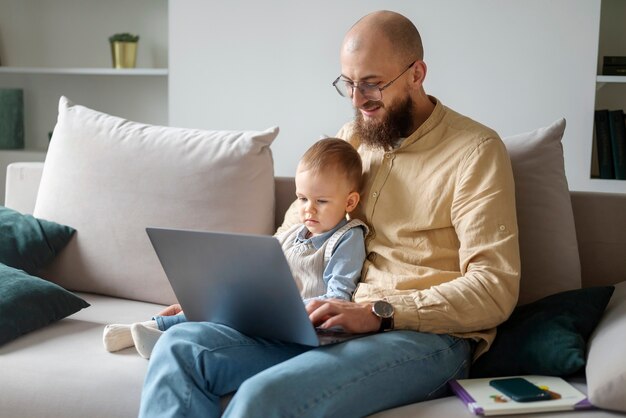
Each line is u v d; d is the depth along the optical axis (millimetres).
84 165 2135
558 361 1494
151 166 2068
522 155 1835
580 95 2832
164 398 1371
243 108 3186
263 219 2027
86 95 3736
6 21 3783
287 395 1293
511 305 1559
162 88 3633
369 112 1723
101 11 3662
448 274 1639
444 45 2938
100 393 1524
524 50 2859
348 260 1698
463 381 1492
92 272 2086
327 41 3045
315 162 1705
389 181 1745
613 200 1880
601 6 3029
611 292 1637
